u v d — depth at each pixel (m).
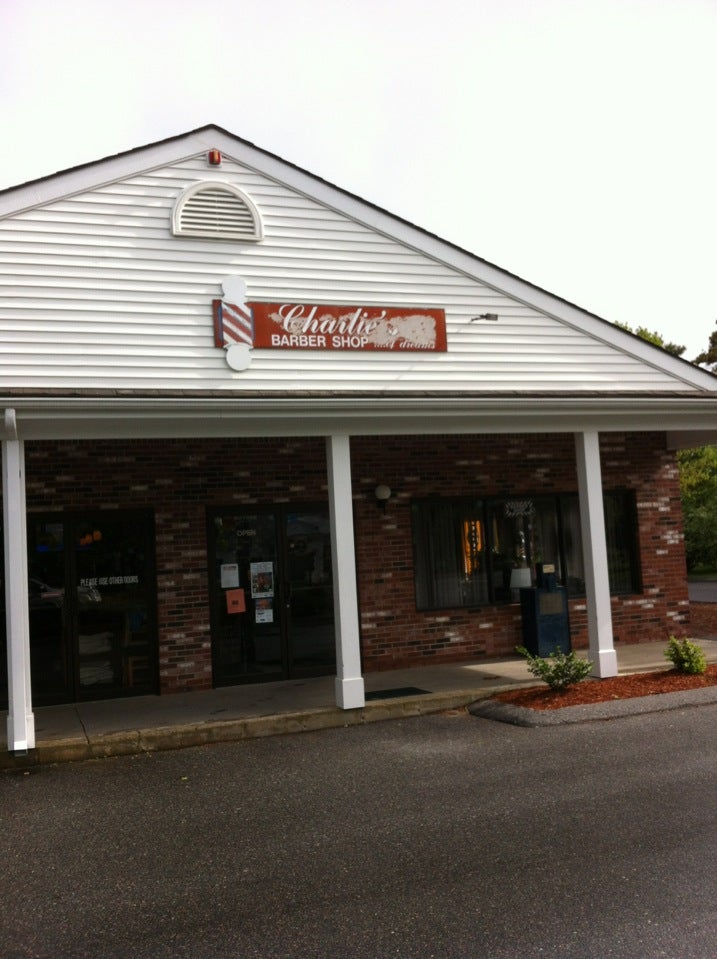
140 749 8.97
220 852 6.00
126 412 9.12
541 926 4.62
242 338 10.67
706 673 10.81
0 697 10.84
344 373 11.13
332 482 10.10
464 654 12.89
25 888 5.54
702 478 29.67
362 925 4.77
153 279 10.41
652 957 4.23
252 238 10.85
